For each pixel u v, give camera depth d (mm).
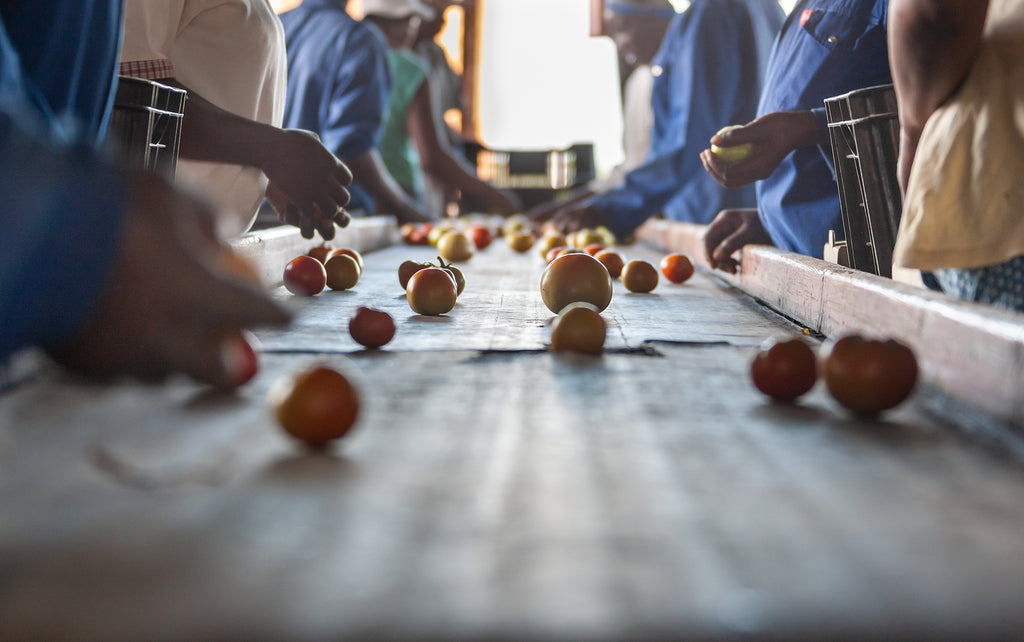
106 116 2641
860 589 994
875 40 3857
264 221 6277
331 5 8438
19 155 1307
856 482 1396
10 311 1325
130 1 3785
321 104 8266
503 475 1412
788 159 4188
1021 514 1254
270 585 989
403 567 1041
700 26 7090
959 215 2342
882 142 3000
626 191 7559
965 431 1728
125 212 1396
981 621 928
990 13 2562
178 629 888
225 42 4008
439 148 11930
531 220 10086
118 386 1973
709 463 1490
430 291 3213
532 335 2809
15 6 2256
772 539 1146
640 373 2254
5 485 1337
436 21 12797
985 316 1864
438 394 2002
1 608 934
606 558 1074
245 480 1372
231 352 1641
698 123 7227
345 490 1328
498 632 889
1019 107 2320
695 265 5965
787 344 1939
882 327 2406
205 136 3701
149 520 1193
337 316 3189
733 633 898
